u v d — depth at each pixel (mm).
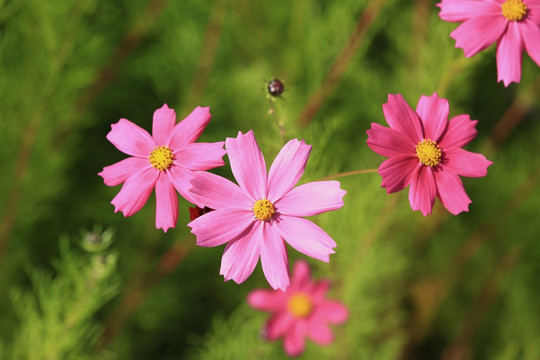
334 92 1186
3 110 1030
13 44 1032
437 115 709
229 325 1300
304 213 687
